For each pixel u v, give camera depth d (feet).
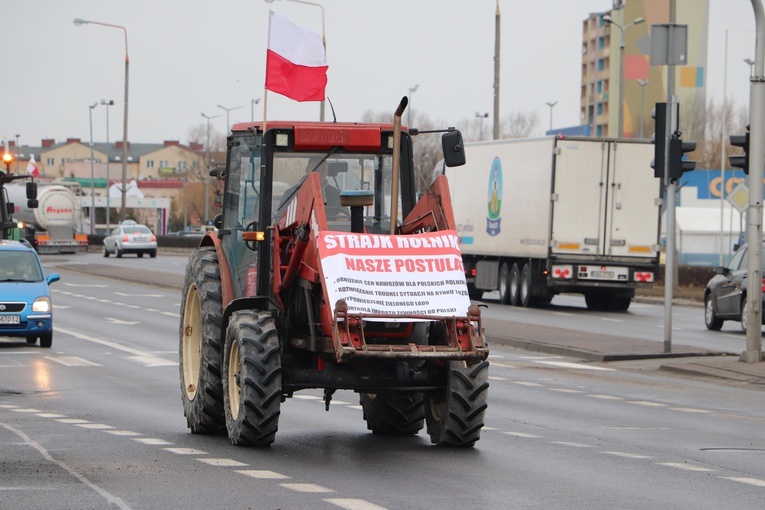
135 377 100.32
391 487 49.85
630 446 64.54
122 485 49.42
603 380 102.47
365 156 66.03
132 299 203.62
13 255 130.31
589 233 189.67
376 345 57.00
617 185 189.88
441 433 61.52
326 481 51.16
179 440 64.18
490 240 208.23
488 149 209.77
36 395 87.30
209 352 65.57
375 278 57.98
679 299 228.43
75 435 65.67
